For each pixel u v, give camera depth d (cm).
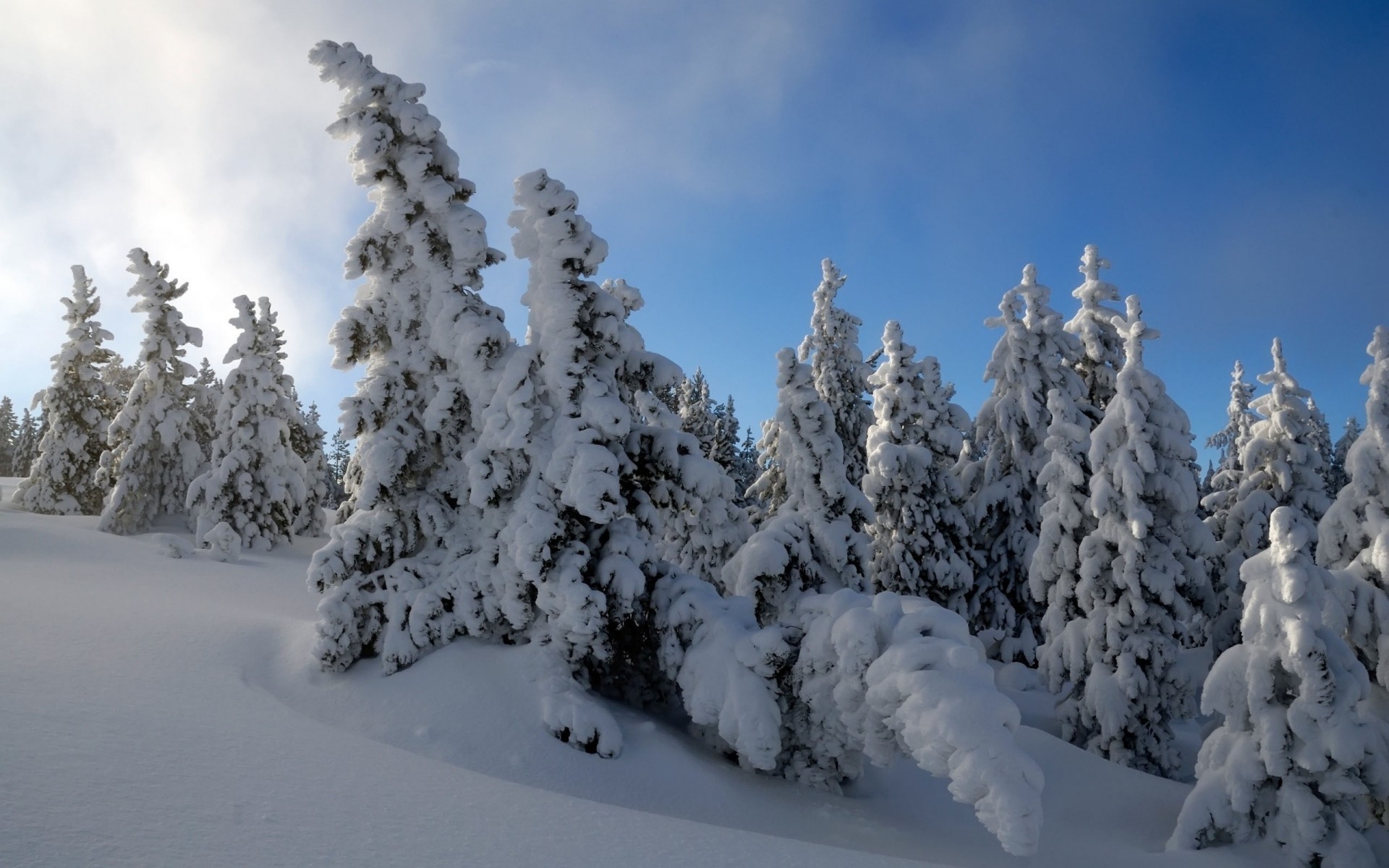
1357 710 1156
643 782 906
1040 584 1922
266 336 3014
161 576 2036
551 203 1156
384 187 1270
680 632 1099
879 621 911
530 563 1027
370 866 425
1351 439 4294
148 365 3067
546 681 1002
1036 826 676
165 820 436
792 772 1045
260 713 788
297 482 3003
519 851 496
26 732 545
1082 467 2014
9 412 8056
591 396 1095
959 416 2683
